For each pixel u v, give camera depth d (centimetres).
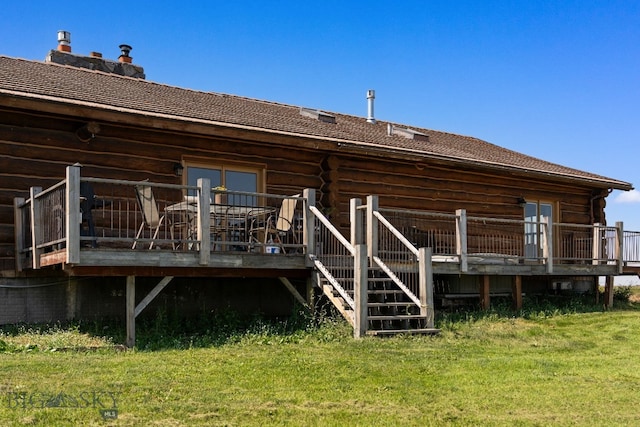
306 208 1133
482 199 1716
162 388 644
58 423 536
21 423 531
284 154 1384
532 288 1712
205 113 1297
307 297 1145
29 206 1039
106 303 1096
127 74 1638
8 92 995
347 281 1132
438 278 1441
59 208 926
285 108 1753
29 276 1055
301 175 1403
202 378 691
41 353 827
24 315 1059
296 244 1127
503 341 1020
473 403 636
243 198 1325
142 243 1180
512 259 1480
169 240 962
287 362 782
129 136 1203
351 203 1223
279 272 1110
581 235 1905
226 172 1320
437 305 1419
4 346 848
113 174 1180
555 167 1967
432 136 1977
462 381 721
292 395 642
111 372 703
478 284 1499
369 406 617
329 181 1423
